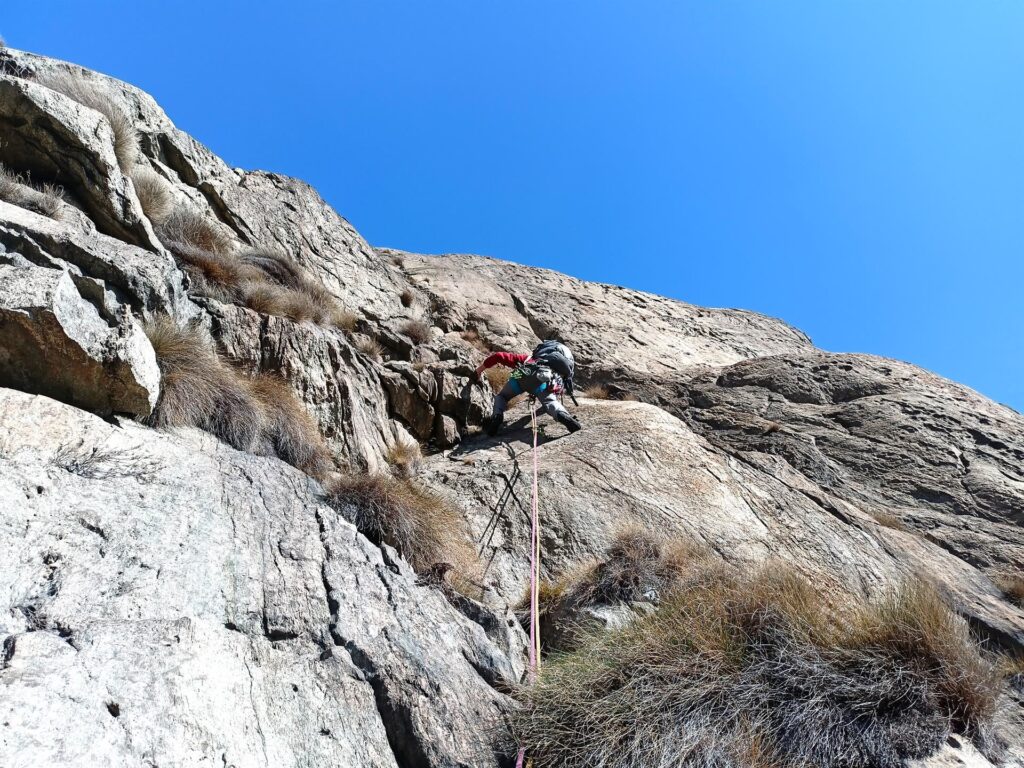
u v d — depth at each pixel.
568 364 10.84
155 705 3.28
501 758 4.07
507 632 5.35
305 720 3.72
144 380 5.30
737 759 4.00
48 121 6.89
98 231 7.07
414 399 9.88
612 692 4.42
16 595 3.48
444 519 6.80
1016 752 4.62
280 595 4.46
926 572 8.34
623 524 7.71
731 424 12.30
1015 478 10.73
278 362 7.93
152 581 4.02
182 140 12.52
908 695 4.64
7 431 4.35
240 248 11.19
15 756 2.70
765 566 6.07
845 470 11.04
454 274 18.38
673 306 22.42
